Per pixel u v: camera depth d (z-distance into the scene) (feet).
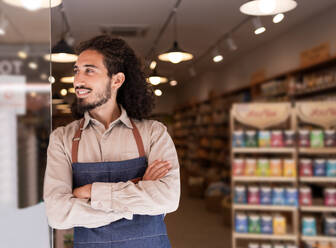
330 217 12.96
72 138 5.44
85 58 5.39
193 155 36.24
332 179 12.76
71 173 5.34
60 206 4.88
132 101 5.81
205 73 30.50
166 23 15.39
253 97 22.62
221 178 25.79
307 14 16.66
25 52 5.43
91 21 14.92
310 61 17.08
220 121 28.86
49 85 5.53
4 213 5.41
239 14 14.64
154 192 4.99
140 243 5.19
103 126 5.53
